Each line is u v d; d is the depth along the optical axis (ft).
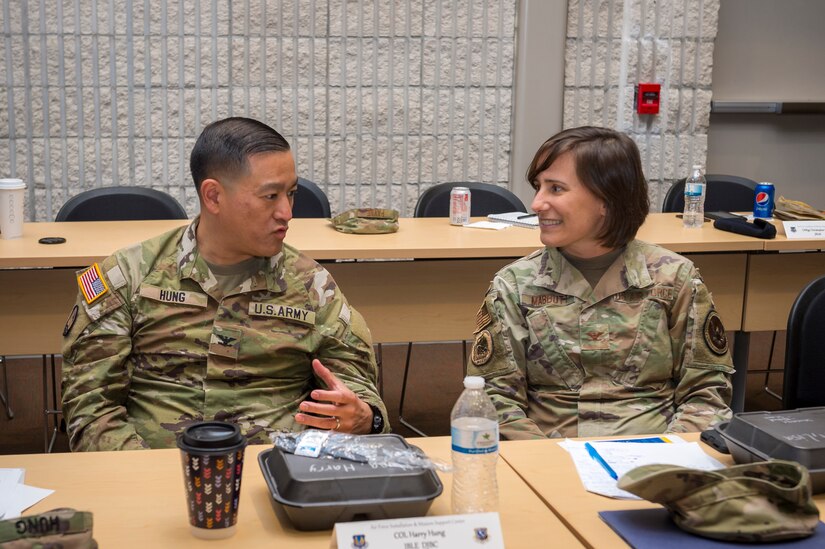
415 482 4.17
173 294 6.10
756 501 4.09
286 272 6.29
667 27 15.90
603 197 6.27
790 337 6.88
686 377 6.51
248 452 5.11
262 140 5.83
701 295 6.56
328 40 15.15
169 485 4.66
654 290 6.55
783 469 4.27
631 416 6.42
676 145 16.38
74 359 6.06
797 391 6.86
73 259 9.29
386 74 15.44
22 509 4.33
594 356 6.50
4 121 14.47
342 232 10.91
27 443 11.45
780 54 17.42
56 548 3.53
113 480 4.72
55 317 9.80
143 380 6.14
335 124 15.43
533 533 4.21
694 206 11.67
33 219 14.85
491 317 6.69
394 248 9.96
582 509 4.48
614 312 6.54
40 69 14.43
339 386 5.45
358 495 4.13
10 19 14.21
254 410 6.13
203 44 14.78
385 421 5.91
